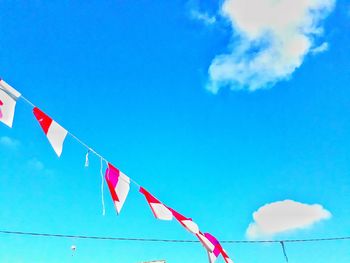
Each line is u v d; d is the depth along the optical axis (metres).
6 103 4.43
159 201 6.32
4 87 4.50
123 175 5.75
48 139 4.68
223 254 7.54
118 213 5.30
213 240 7.46
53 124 4.82
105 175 5.45
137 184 6.06
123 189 5.58
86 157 5.29
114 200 5.32
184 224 6.64
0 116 4.30
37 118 4.71
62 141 4.82
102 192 5.23
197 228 6.92
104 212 5.12
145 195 6.13
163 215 6.20
